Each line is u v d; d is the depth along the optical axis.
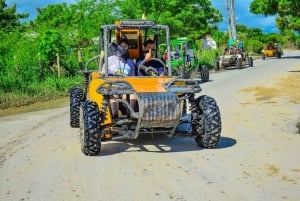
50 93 19.19
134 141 9.55
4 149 9.41
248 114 12.66
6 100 16.94
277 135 9.85
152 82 8.77
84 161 8.14
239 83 21.53
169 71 9.41
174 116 7.92
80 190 6.61
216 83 22.36
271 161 7.79
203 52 41.38
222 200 6.03
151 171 7.41
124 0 29.81
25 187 6.84
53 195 6.44
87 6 29.59
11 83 18.86
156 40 9.96
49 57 22.66
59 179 7.16
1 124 12.66
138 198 6.20
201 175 7.13
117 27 9.54
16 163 8.21
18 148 9.44
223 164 7.69
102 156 8.44
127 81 8.77
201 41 50.41
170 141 9.50
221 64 32.94
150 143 9.36
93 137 8.24
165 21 33.59
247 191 6.33
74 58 24.23
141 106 7.83
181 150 8.72
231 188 6.48
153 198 6.18
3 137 10.71
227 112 13.11
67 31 28.36
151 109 7.84
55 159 8.36
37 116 13.98
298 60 42.25
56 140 10.09
